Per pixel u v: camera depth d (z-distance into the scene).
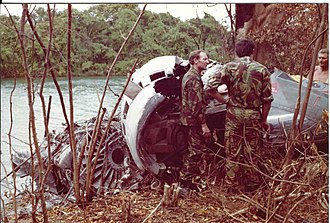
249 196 3.86
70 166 4.52
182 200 3.98
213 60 4.89
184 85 4.05
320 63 4.53
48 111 3.65
